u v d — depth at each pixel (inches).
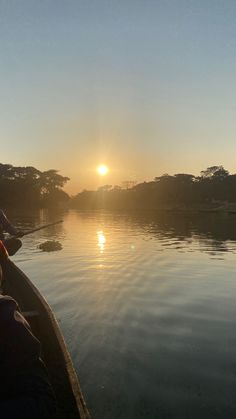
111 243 887.7
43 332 214.8
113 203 6171.3
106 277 509.4
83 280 490.3
